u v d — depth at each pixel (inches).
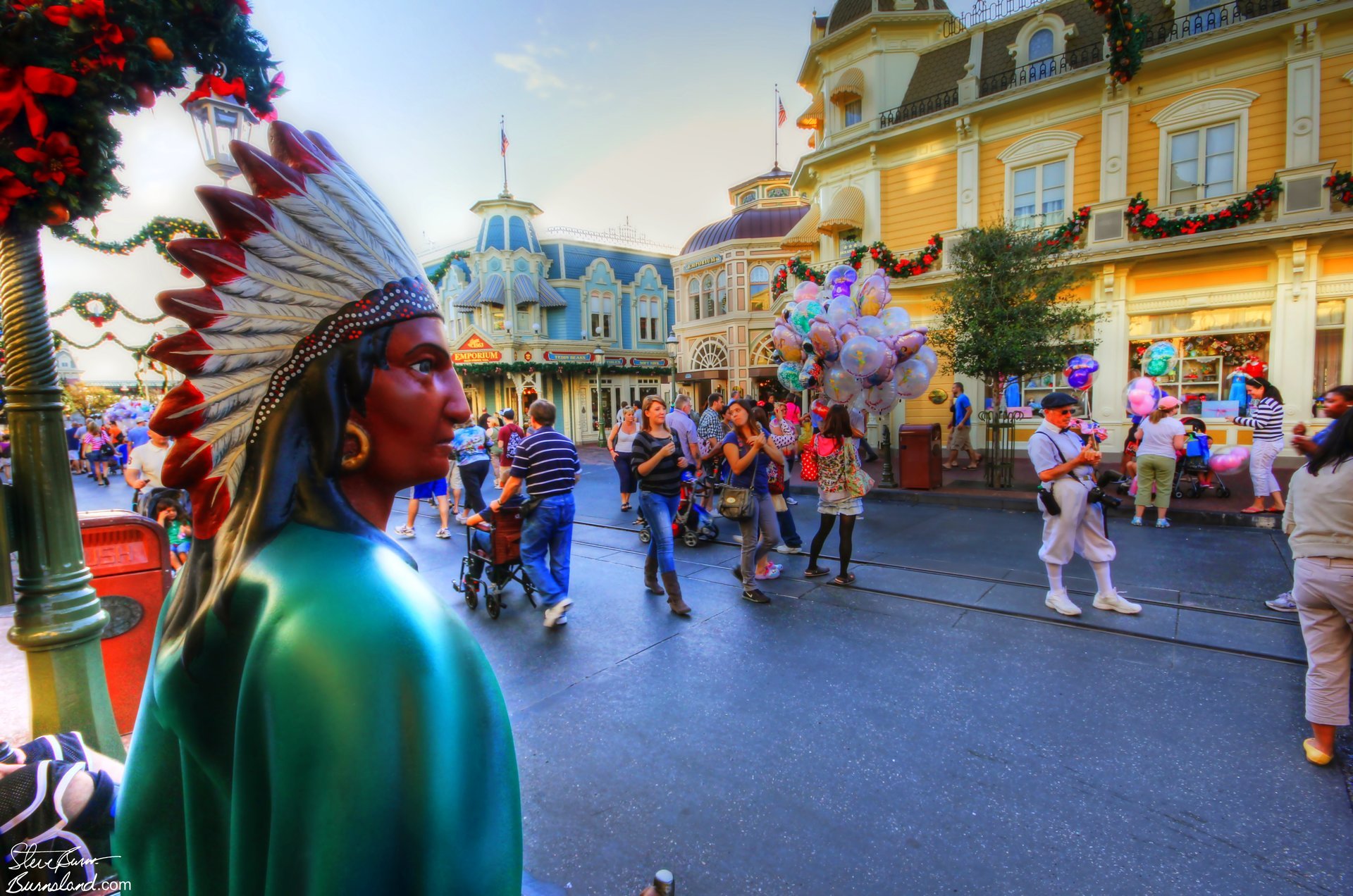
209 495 23.2
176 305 21.3
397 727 17.5
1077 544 195.2
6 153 57.2
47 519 84.7
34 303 82.8
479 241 1080.8
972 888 88.4
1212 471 342.6
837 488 223.8
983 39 608.4
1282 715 130.0
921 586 220.4
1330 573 108.0
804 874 91.5
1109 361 543.8
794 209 984.9
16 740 94.7
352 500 23.9
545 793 111.5
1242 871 90.0
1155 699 137.8
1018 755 119.3
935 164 618.2
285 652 18.3
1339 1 436.5
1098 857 93.4
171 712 23.7
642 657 169.0
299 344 22.9
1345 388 171.2
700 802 108.4
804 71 731.4
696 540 293.0
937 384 631.2
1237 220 477.4
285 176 23.1
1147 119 521.7
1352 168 450.9
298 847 16.9
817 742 125.6
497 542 201.5
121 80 55.7
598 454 885.8
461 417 26.1
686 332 1051.3
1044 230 520.4
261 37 54.5
